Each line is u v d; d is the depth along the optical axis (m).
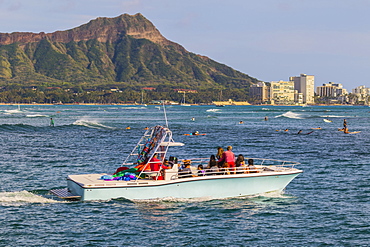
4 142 65.31
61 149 56.47
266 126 117.81
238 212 24.97
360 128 111.56
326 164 43.91
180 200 26.05
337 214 25.30
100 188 25.19
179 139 75.75
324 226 23.23
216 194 26.66
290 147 61.91
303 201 27.91
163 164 26.78
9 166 41.00
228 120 154.25
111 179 26.19
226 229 22.47
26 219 23.48
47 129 94.19
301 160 47.34
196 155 52.25
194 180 25.89
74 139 72.44
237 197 27.12
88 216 23.80
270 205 26.55
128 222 23.05
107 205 25.27
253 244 20.67
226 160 27.30
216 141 71.56
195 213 24.58
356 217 24.80
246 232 22.14
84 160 45.62
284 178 27.89
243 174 26.75
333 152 55.38
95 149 56.94
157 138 27.08
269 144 66.56
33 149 56.09
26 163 43.09
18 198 27.00
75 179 26.75
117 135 82.81
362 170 40.00
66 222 23.02
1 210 24.88
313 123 135.00
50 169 39.53
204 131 97.25
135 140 71.56
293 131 97.38
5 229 22.03
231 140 73.69
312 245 20.67
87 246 20.09
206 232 22.00
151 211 24.66
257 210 25.48
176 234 21.69
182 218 23.80
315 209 26.19
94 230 22.02
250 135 85.31
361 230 22.66
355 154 53.00
